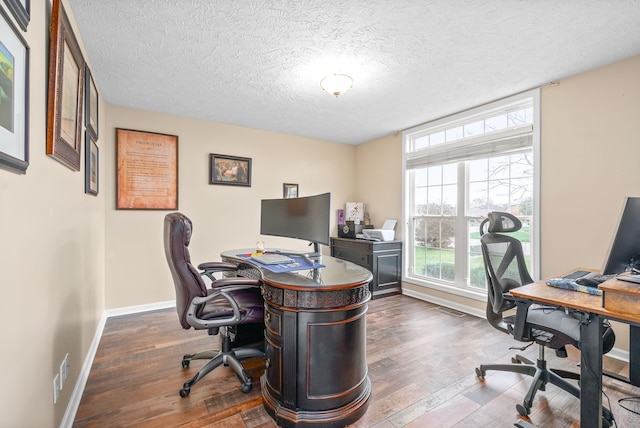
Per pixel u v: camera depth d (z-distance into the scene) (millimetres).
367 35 1933
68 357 1554
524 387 1897
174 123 3486
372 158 4641
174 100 3045
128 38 1960
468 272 3402
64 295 1491
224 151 3805
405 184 4098
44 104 1195
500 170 3092
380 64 2311
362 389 1687
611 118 2277
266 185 4125
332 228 4711
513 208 2975
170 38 1966
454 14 1725
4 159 810
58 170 1387
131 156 3240
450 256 3588
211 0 1610
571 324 1608
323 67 2361
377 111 3371
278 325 1604
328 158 4695
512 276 2045
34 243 1097
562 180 2543
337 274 1787
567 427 1535
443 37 1953
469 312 3287
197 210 3623
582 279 1598
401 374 2047
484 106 3117
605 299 1213
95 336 2414
